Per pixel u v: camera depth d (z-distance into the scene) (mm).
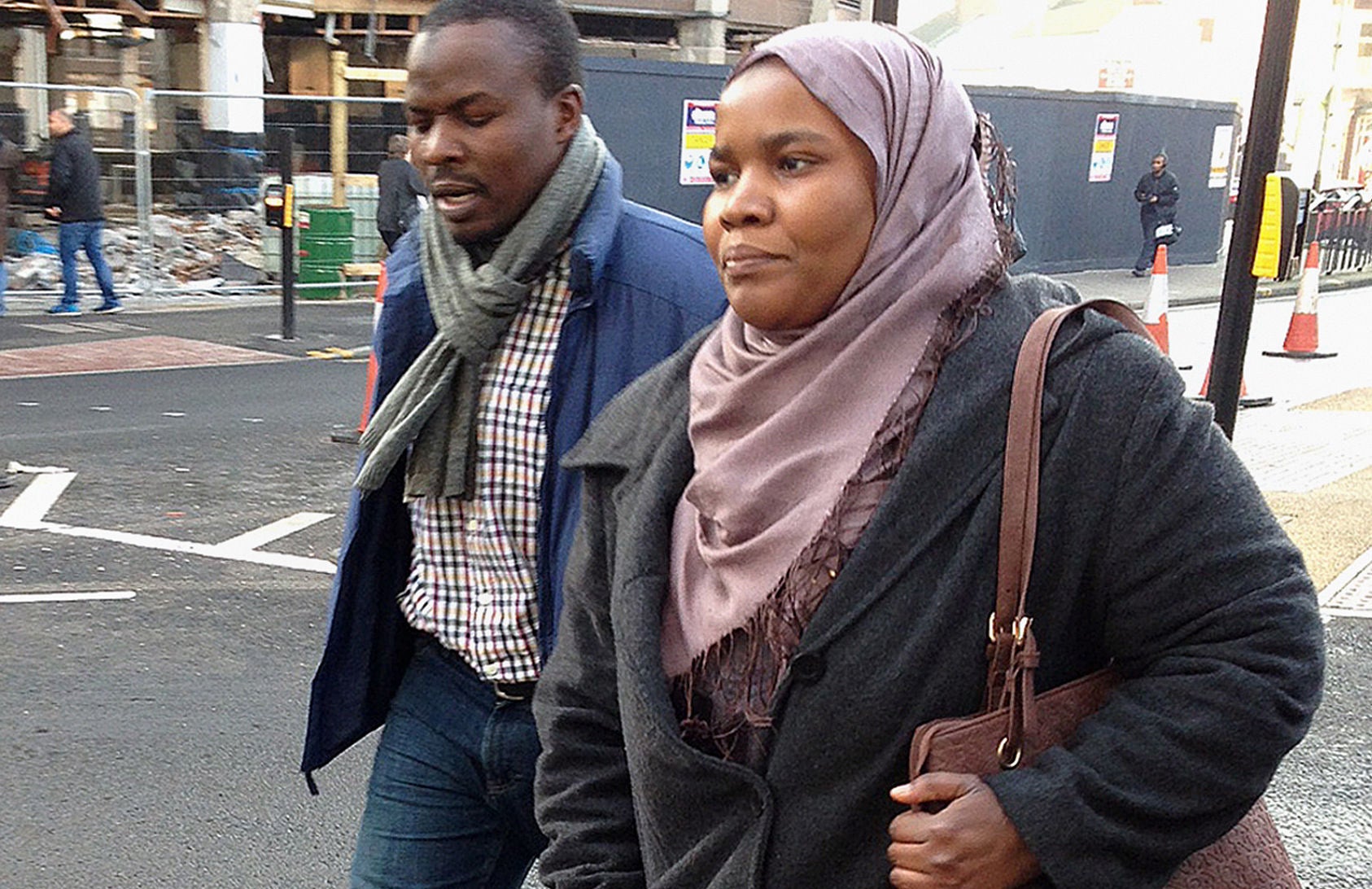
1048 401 1322
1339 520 7230
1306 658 1278
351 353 12789
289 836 3959
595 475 1656
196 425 9508
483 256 2201
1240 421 10086
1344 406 10789
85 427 9312
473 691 2193
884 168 1353
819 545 1339
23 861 3764
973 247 1378
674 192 16703
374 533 2250
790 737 1350
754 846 1375
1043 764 1303
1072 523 1318
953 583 1308
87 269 15141
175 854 3836
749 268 1373
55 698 4824
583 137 2186
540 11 2141
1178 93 44500
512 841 2283
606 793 1633
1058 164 20859
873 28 1401
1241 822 1415
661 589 1495
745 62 1408
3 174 13680
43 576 6188
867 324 1361
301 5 21047
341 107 16094
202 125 15398
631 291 2139
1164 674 1306
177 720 4684
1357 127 53938
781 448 1379
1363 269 25172
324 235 15961
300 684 5043
